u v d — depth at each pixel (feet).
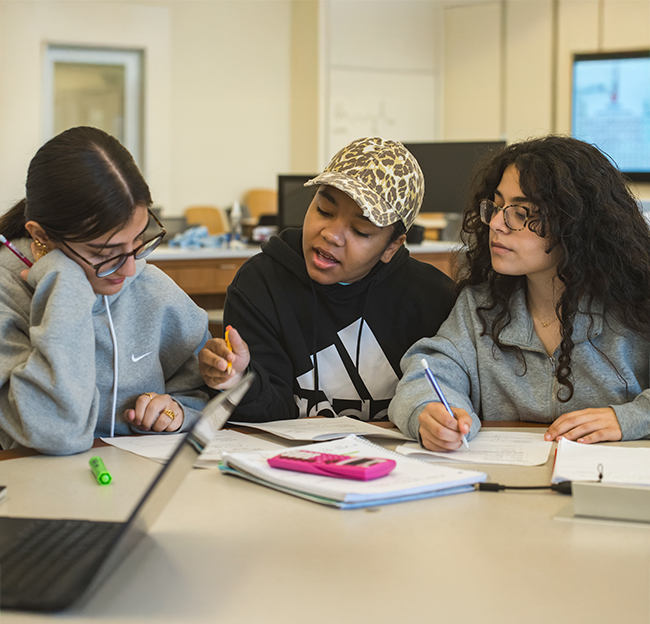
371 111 23.88
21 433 3.60
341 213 4.71
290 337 5.22
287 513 2.88
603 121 22.54
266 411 4.61
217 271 11.94
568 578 2.33
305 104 23.79
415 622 2.05
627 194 4.83
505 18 23.31
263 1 23.73
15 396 3.57
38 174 3.66
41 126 21.49
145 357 4.47
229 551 2.51
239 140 23.91
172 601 2.15
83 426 3.66
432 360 4.86
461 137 24.43
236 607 2.12
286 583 2.28
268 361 5.13
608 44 22.26
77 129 3.76
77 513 2.80
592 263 4.64
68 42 21.39
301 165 24.14
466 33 23.94
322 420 4.58
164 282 4.71
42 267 3.76
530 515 2.90
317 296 5.32
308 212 4.96
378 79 23.82
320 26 22.90
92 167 3.60
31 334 3.63
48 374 3.58
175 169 23.13
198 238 12.85
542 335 4.93
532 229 4.59
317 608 2.12
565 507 2.99
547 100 23.00
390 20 23.73
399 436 4.07
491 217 4.83
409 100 24.34
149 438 4.03
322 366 5.33
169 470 2.20
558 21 22.67
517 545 2.59
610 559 2.48
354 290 5.29
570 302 4.68
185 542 2.58
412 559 2.46
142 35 22.12
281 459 3.30
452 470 3.30
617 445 3.96
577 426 4.10
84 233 3.63
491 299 5.03
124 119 22.50
